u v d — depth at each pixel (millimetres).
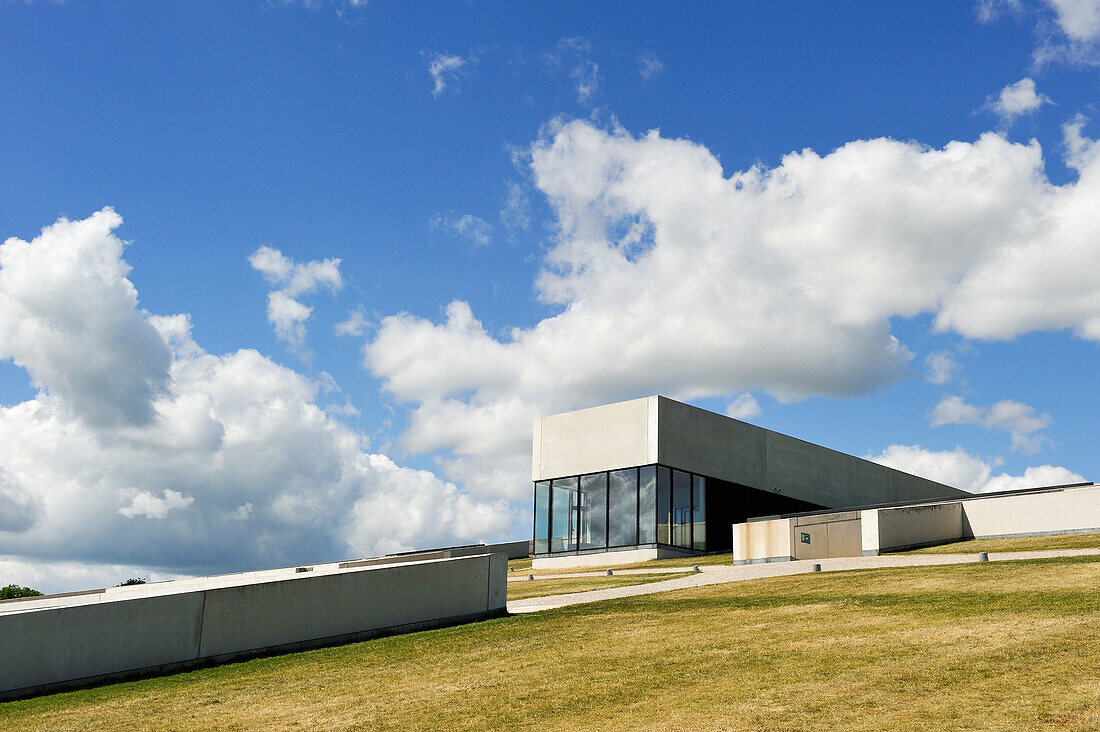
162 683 15891
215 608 17594
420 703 12781
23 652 15664
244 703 13766
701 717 10734
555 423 46938
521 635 17672
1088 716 9414
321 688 14414
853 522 30094
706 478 44969
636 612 19281
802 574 23984
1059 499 30406
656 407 42750
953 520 32562
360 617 19281
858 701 10750
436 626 20281
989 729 9344
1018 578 18812
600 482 44406
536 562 46125
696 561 36594
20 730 12953
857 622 15508
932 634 13859
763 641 14711
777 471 49156
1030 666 11461
